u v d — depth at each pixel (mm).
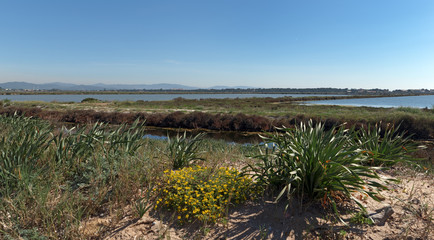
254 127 19781
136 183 3984
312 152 3561
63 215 3125
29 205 3273
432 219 3186
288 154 3633
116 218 3186
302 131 4203
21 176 3559
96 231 2975
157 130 19906
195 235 2955
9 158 3994
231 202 3635
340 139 3818
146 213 3389
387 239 2844
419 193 4066
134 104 41500
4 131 5938
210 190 3553
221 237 2930
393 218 3254
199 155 6344
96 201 3436
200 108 33188
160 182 4102
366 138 6207
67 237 2785
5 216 2980
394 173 5320
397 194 4016
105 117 22938
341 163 3447
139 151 5566
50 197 3469
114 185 3799
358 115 22016
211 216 3139
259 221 3213
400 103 63906
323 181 3529
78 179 3980
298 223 3131
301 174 3533
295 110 31500
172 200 3498
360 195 3666
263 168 3914
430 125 16562
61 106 33094
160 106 36125
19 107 25828
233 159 6324
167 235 2885
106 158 4508
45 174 3967
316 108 34750
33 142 4566
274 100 62281
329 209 3424
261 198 3736
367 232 2969
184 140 5559
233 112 27266
